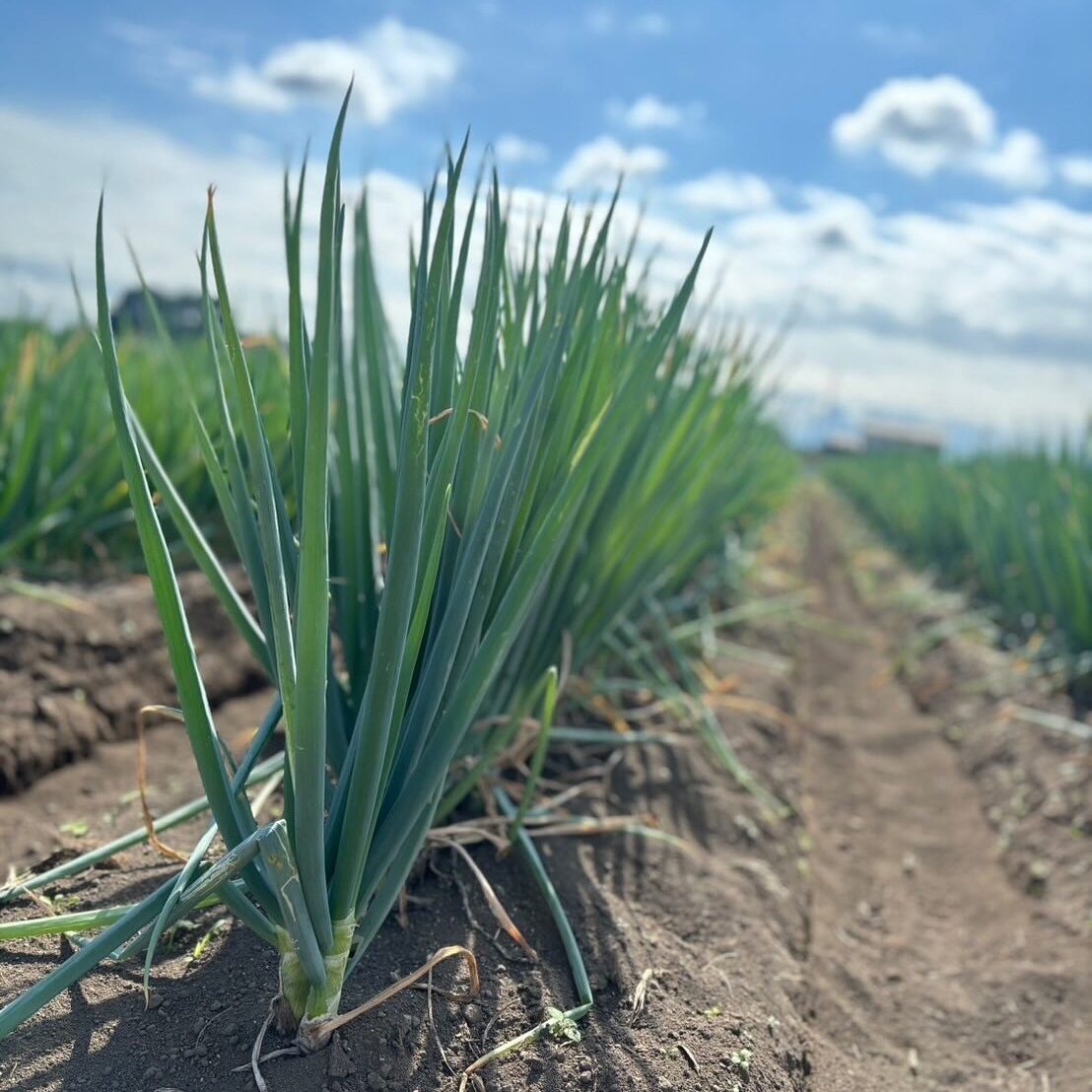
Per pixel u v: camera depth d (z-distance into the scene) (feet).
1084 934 4.77
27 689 4.60
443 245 2.24
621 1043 2.97
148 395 6.70
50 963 2.83
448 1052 2.74
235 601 2.83
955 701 8.37
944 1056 4.08
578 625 4.55
